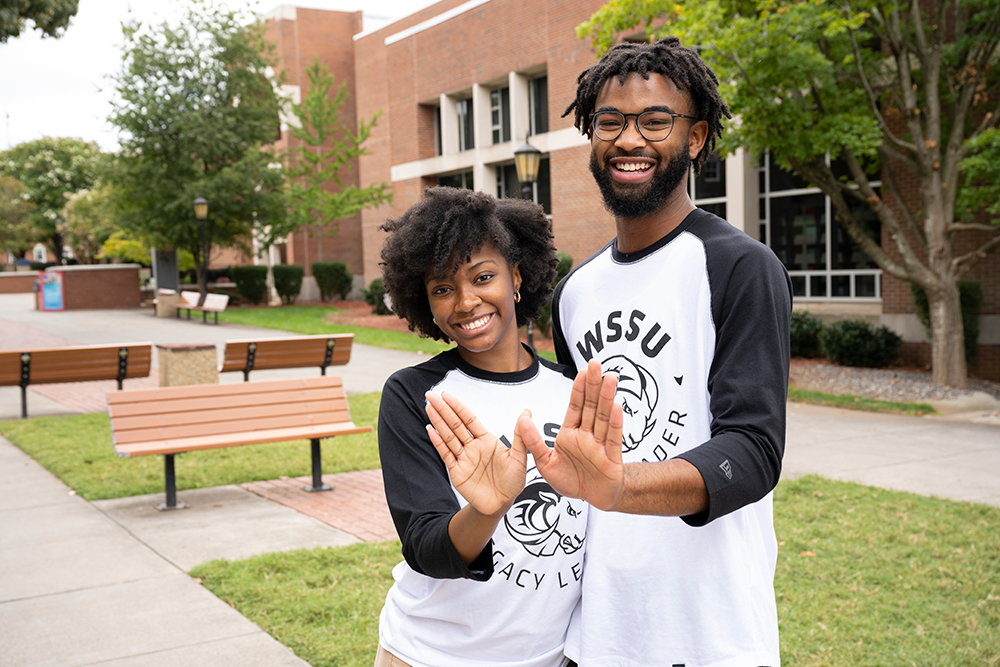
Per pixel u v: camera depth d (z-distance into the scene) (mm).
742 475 1342
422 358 14922
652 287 1694
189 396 6238
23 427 8875
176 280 30250
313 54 32594
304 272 31906
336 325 20672
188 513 5699
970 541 4789
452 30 22984
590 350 1797
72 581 4359
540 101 21266
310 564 4508
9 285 44688
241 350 10555
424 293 1788
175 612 3932
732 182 15984
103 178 26438
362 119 26641
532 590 1673
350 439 8289
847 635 3572
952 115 11305
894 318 13219
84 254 50219
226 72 27000
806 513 5398
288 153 29328
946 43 11977
